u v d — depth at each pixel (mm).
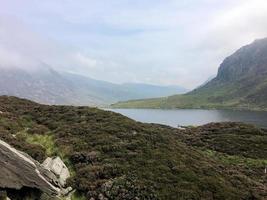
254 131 69312
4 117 41719
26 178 23000
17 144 32125
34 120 44312
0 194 19984
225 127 72875
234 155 53344
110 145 33875
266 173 45062
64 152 32875
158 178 27938
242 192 29359
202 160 36156
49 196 23719
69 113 46531
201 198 26125
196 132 69875
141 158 31297
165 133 43000
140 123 45062
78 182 27641
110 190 26297
